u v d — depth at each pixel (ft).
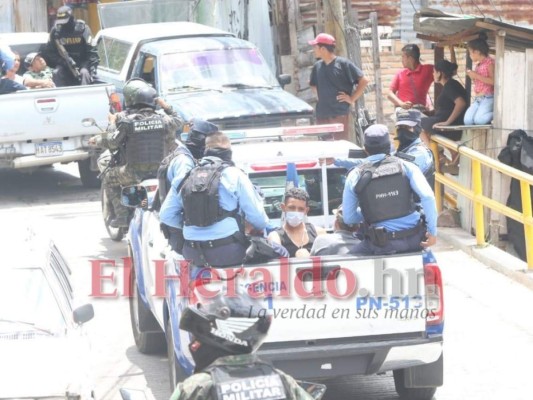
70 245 79.51
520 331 58.59
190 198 43.27
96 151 97.55
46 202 98.43
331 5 95.45
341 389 50.67
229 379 22.67
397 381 48.60
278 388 22.72
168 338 46.44
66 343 39.55
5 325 40.50
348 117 90.38
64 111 96.02
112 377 52.19
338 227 48.44
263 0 131.44
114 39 106.32
